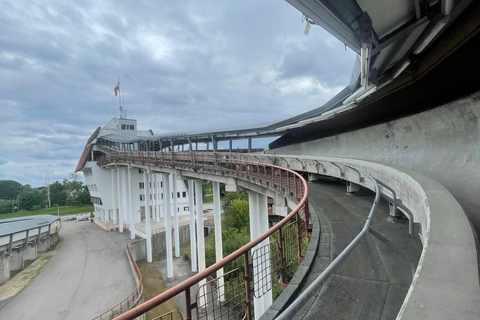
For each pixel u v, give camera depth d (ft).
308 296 5.21
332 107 45.68
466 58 18.06
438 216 8.35
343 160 33.63
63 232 122.42
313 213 21.58
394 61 20.89
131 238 98.99
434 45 19.77
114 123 148.87
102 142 149.07
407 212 11.98
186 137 88.63
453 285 4.76
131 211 98.78
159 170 68.90
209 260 72.84
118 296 56.54
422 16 13.25
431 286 4.84
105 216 127.13
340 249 14.01
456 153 20.43
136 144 124.88
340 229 17.43
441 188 11.96
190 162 56.59
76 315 50.03
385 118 33.81
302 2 10.51
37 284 64.95
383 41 15.30
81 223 146.92
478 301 4.26
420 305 4.36
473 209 12.29
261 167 54.60
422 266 5.56
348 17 12.34
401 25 14.55
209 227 108.99
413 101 26.61
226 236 81.25
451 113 21.58
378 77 22.43
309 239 16.92
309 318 8.96
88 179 148.77
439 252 6.04
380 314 8.82
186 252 84.58
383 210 21.75
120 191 114.32
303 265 12.05
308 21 13.79
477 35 16.14
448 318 3.98
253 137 78.43
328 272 5.79
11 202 245.04
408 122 28.84
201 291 52.24
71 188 270.26
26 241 79.41
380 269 11.69
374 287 10.39
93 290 59.82
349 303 9.56
